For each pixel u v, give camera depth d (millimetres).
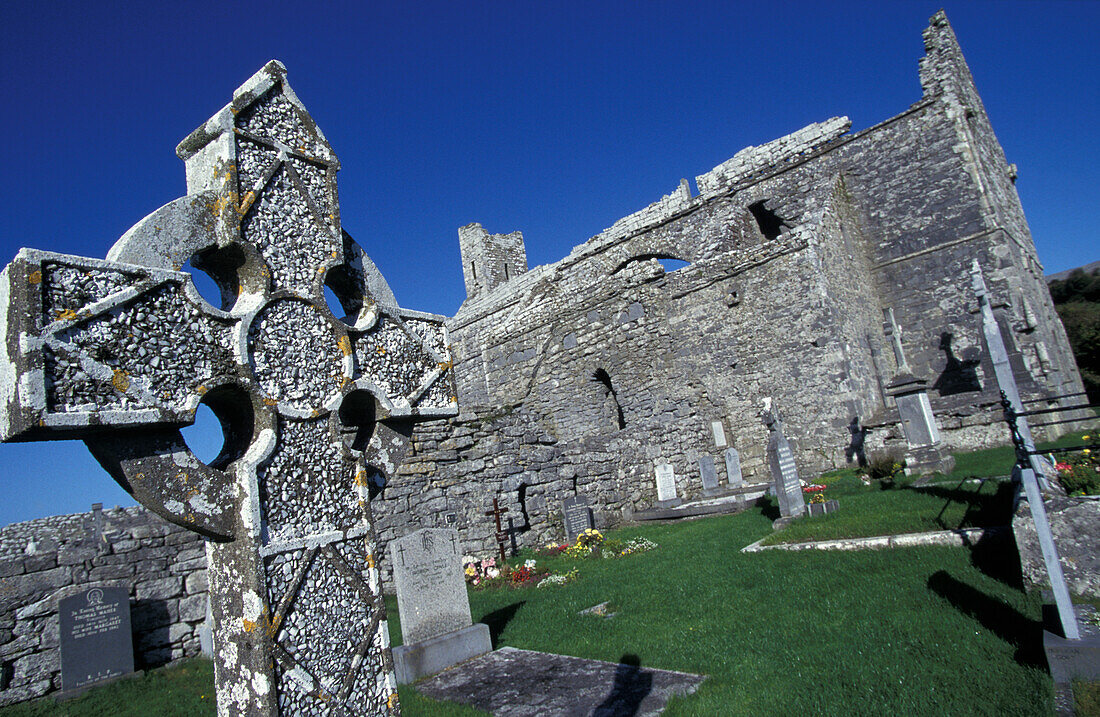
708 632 5852
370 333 4023
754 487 14656
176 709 6660
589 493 14469
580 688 4977
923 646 4781
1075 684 3910
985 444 14797
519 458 13375
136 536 9406
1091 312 30438
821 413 15922
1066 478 5910
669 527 13086
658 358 18062
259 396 3215
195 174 3605
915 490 9969
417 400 4164
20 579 8398
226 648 3066
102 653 8391
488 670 5840
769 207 20594
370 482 3906
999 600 5301
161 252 3027
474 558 11352
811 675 4578
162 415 2793
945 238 17844
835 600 6078
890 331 14734
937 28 18516
